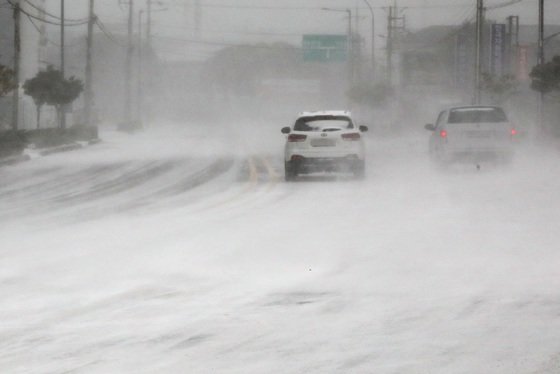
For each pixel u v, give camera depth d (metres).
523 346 20.39
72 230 42.81
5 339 21.62
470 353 19.84
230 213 49.81
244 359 19.53
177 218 47.53
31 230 43.25
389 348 20.31
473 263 31.84
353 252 34.84
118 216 48.97
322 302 25.52
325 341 21.03
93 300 26.17
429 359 19.36
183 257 34.00
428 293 26.64
